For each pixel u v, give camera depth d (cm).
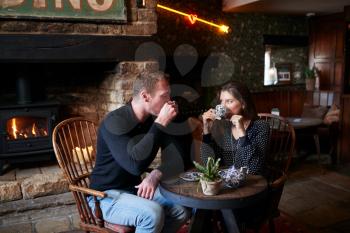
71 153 212
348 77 462
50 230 254
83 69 348
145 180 173
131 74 300
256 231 190
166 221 178
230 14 515
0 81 320
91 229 178
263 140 199
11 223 263
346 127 437
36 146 291
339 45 532
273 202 189
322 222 271
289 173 397
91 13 282
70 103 349
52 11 268
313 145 492
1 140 280
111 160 175
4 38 254
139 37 303
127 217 167
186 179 176
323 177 384
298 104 564
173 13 468
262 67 552
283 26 565
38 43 265
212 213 190
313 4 458
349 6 452
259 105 530
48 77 338
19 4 257
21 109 282
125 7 293
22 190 270
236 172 167
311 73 564
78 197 180
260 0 423
